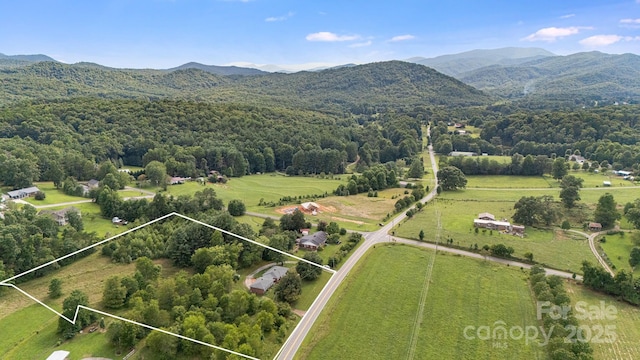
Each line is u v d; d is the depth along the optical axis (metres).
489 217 141.00
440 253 113.56
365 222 142.50
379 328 78.25
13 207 123.62
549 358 69.75
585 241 121.88
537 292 89.31
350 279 97.38
